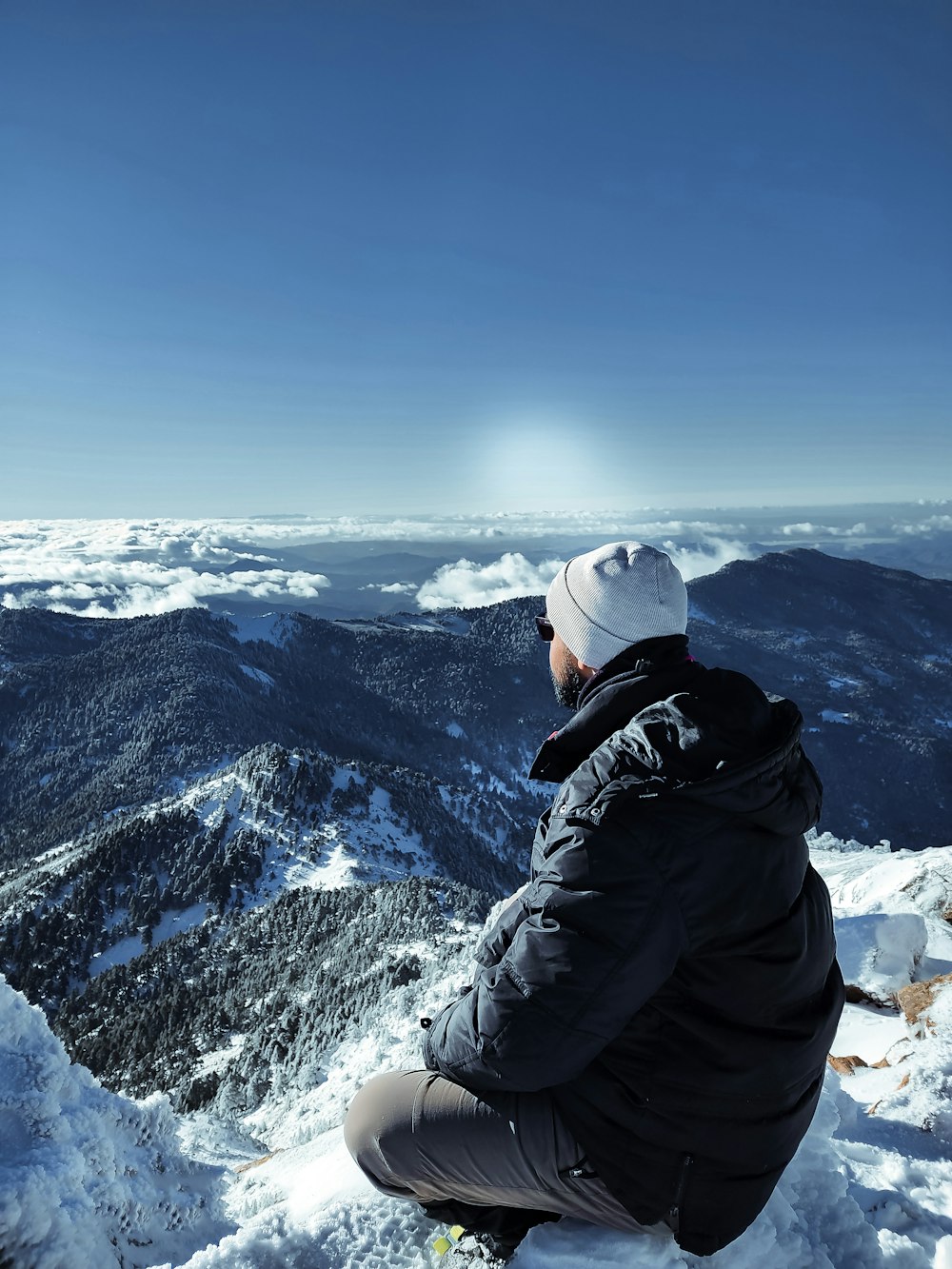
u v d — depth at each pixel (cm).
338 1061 3438
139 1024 8581
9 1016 266
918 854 1325
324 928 10075
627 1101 175
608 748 181
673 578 203
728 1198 175
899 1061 392
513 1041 170
